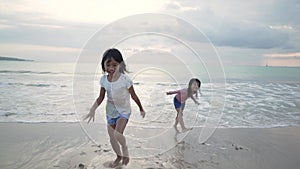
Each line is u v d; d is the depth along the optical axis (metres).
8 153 3.16
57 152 3.21
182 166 2.87
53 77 13.09
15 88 9.28
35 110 5.74
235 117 5.62
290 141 4.03
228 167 2.91
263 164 3.05
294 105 7.11
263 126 4.98
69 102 6.68
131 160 2.93
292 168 2.97
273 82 13.13
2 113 5.42
